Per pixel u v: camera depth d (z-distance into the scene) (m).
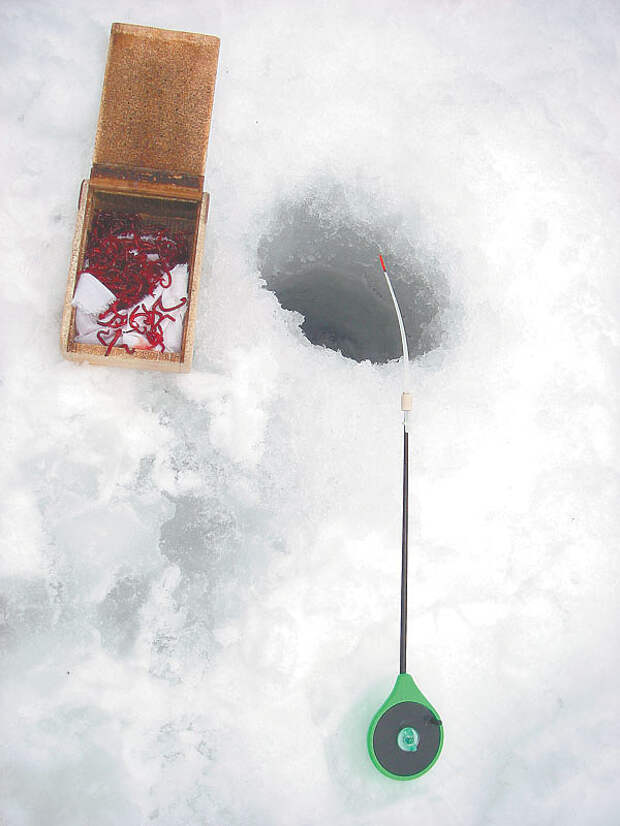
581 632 0.62
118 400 0.60
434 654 0.59
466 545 0.62
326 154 0.66
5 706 0.54
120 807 0.54
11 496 0.58
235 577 0.58
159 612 0.57
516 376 0.65
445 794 0.57
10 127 0.63
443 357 0.65
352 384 0.63
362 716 0.57
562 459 0.65
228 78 0.66
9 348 0.59
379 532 0.61
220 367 0.61
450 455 0.63
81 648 0.56
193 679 0.56
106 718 0.55
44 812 0.53
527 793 0.58
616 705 0.61
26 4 0.65
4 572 0.56
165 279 0.59
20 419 0.59
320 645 0.58
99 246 0.59
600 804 0.59
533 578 0.62
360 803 0.56
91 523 0.58
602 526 0.64
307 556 0.60
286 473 0.61
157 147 0.59
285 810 0.55
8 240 0.61
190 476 0.60
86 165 0.63
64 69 0.65
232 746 0.56
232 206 0.64
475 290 0.66
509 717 0.60
